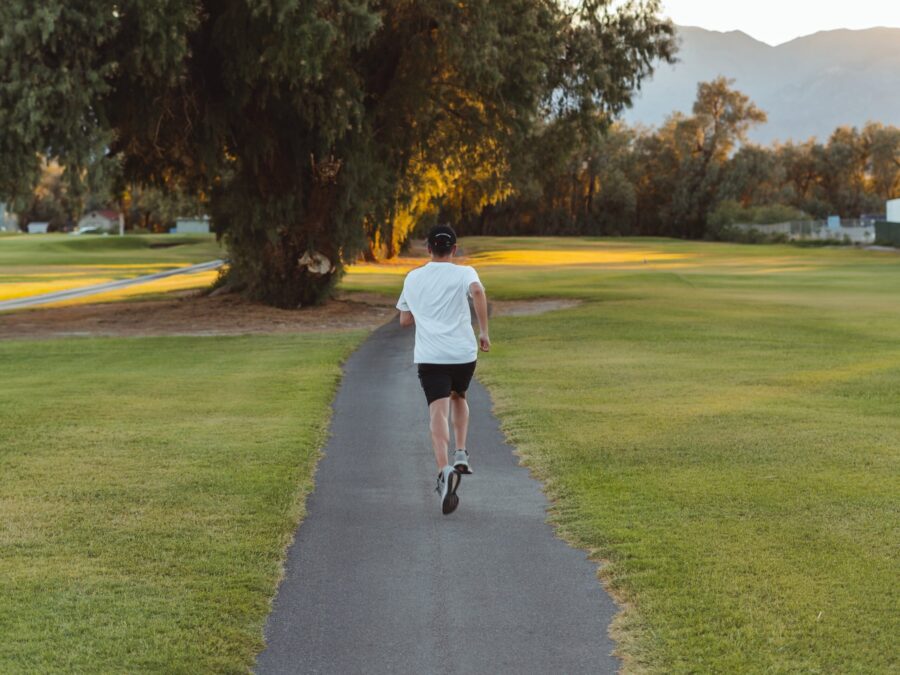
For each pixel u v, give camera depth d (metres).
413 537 6.32
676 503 6.84
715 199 119.31
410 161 29.91
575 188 125.56
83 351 17.28
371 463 8.40
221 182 27.41
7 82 19.34
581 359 14.93
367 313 25.61
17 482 7.51
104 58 20.20
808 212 127.81
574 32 27.97
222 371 14.24
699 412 10.33
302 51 20.00
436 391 7.04
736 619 4.79
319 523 6.65
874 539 5.98
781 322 20.48
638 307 24.59
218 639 4.64
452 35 22.81
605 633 4.77
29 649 4.48
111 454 8.52
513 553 5.96
